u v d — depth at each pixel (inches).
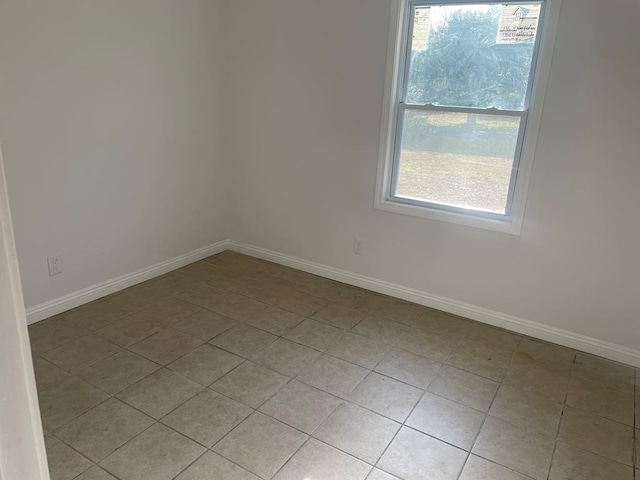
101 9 110.6
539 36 103.0
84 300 122.0
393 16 115.1
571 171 103.7
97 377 93.0
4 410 17.9
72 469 71.1
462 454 77.9
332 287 139.6
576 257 107.8
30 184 105.2
